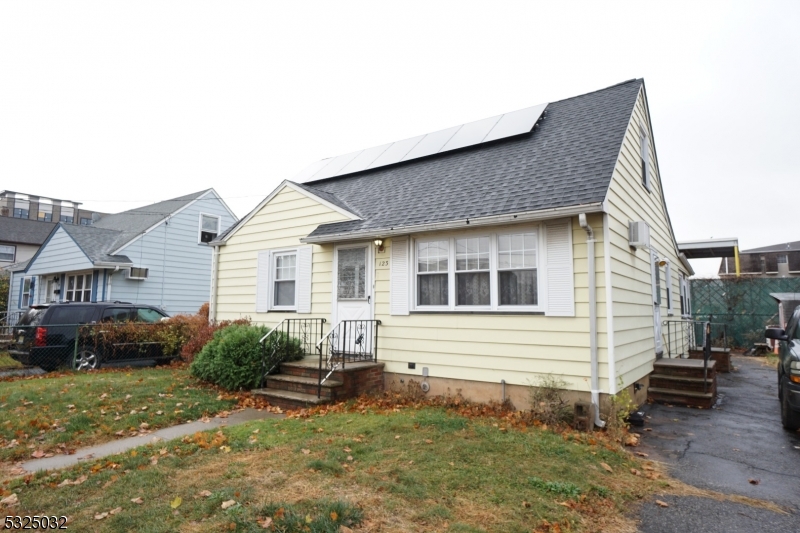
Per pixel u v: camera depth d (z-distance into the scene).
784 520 3.70
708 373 8.16
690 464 5.00
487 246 7.56
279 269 10.76
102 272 16.81
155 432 6.04
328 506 3.48
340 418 6.43
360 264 9.16
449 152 10.62
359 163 12.62
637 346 7.81
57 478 4.22
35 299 19.80
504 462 4.64
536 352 6.89
